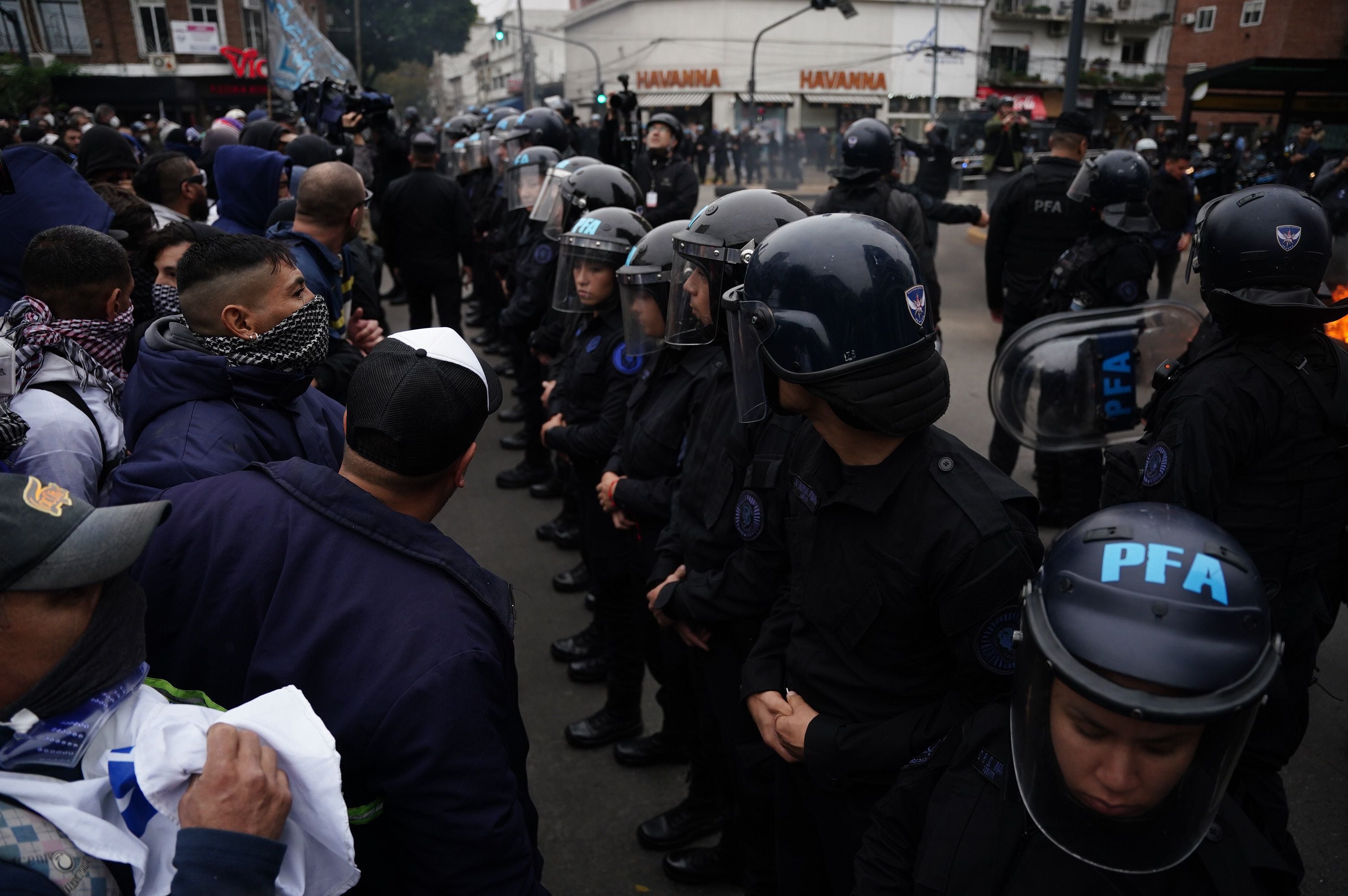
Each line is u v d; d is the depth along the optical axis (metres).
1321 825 2.46
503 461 5.47
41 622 0.90
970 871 1.08
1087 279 3.75
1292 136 12.68
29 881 0.84
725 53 42.28
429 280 6.13
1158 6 41.97
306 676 1.14
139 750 0.94
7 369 1.78
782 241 1.36
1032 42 43.41
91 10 23.86
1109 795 0.93
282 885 0.99
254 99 25.67
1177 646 0.87
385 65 42.06
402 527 1.24
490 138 7.02
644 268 2.28
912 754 1.34
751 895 2.09
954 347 7.61
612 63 47.16
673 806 2.69
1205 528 0.97
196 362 1.68
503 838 1.15
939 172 9.84
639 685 2.95
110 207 3.11
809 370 1.30
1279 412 1.74
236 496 1.27
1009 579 1.27
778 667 1.63
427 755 1.10
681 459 2.16
